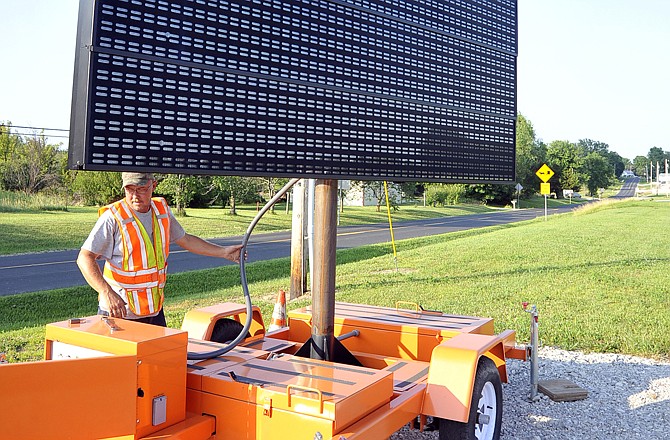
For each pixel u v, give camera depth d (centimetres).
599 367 659
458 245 1989
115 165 282
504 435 474
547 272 1340
